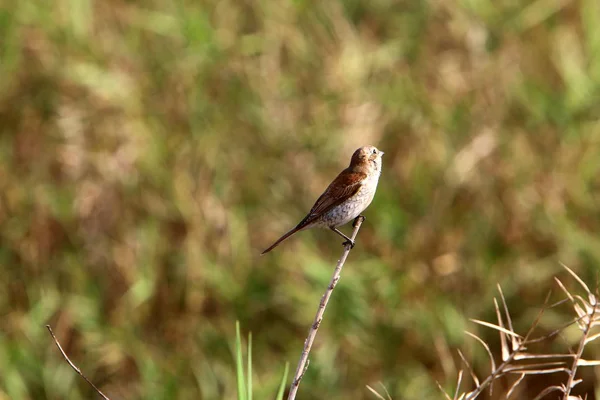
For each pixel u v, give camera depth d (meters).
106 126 13.34
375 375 12.18
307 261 12.40
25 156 13.41
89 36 14.23
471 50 14.09
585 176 13.15
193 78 13.70
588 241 12.57
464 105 13.62
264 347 12.46
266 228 12.98
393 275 12.46
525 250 12.75
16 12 14.27
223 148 13.31
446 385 12.02
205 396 12.09
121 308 12.58
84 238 12.84
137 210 13.02
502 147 13.24
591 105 13.52
